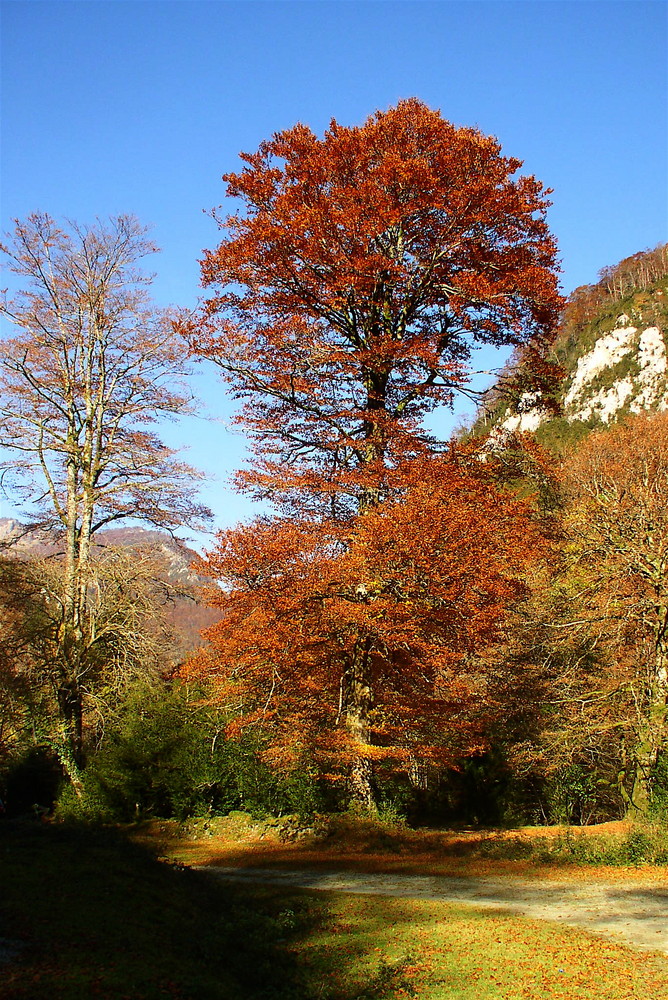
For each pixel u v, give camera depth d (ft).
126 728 76.59
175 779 71.92
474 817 78.84
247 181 68.95
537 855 52.70
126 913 28.43
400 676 65.05
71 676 79.51
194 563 61.41
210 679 66.74
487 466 69.77
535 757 75.36
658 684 69.26
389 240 68.69
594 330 282.36
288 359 68.85
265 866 51.39
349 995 25.75
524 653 82.48
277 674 60.95
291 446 70.95
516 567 69.67
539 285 66.13
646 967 27.30
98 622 81.92
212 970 25.58
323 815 64.28
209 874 43.50
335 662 63.21
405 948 30.32
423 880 45.21
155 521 88.89
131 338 88.58
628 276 329.52
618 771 76.18
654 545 74.74
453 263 69.72
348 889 42.50
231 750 71.61
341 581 59.93
